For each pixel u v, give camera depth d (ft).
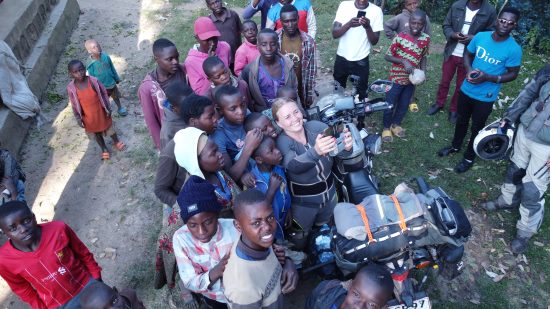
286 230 12.94
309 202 12.10
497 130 14.84
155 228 16.24
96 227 16.46
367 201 10.45
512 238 15.12
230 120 11.77
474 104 16.66
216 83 13.60
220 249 9.20
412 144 19.51
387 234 9.96
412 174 17.95
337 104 13.41
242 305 7.97
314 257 12.47
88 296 8.26
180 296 13.52
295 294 13.30
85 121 18.47
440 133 20.17
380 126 20.68
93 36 30.01
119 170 19.07
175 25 30.94
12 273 10.06
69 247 10.78
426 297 10.66
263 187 11.12
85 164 19.51
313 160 10.59
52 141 20.94
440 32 29.32
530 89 13.57
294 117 11.03
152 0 34.83
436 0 31.42
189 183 8.74
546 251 14.62
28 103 20.97
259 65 14.98
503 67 15.56
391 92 18.65
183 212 8.58
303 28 19.35
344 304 8.11
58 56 27.53
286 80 15.23
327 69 25.46
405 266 10.43
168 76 14.75
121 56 27.73
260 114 11.80
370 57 26.14
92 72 20.72
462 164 17.80
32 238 9.91
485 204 16.17
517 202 15.37
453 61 19.54
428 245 10.46
